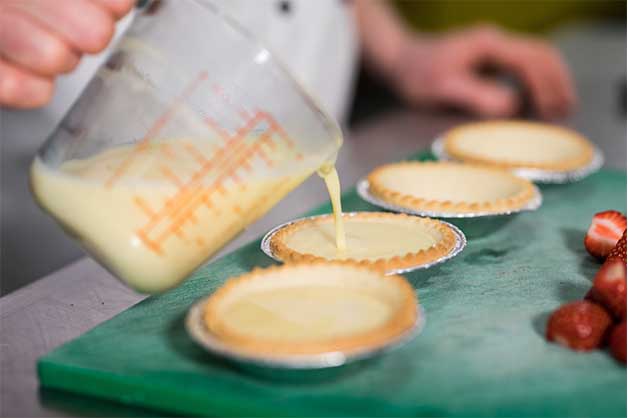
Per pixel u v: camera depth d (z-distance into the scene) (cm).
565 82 211
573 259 111
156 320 93
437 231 110
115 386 80
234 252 114
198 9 85
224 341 77
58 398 81
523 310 95
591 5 338
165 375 80
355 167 164
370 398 77
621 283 86
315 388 78
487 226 119
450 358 84
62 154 88
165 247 88
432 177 134
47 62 95
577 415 74
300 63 197
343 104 213
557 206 133
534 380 80
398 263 98
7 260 144
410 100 224
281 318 82
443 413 75
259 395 77
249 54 85
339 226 104
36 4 95
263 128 87
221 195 88
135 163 87
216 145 87
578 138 156
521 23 324
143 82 86
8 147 176
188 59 85
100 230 87
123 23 156
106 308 100
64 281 107
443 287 102
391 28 239
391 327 77
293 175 90
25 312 98
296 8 196
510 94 214
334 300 86
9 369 86
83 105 88
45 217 157
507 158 152
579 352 85
